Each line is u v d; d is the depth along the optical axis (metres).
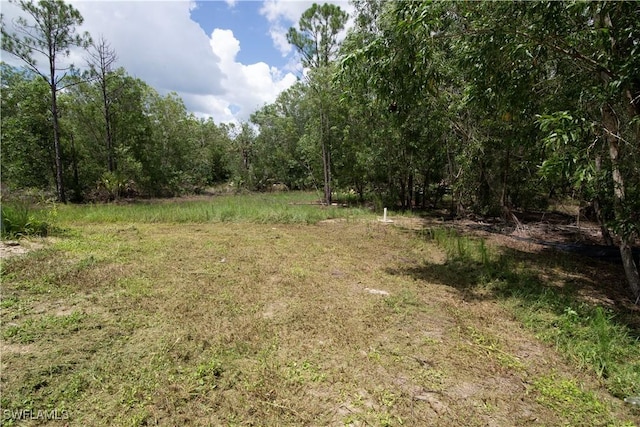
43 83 15.84
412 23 3.79
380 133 12.20
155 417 2.13
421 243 7.75
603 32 3.33
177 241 7.16
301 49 15.27
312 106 15.30
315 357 2.88
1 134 14.99
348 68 4.64
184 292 4.23
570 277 5.50
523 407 2.37
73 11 14.17
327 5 14.78
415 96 4.81
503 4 3.69
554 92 4.50
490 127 7.82
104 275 4.66
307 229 9.41
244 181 27.05
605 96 3.53
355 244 7.56
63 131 16.77
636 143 3.80
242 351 2.93
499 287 4.88
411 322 3.65
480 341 3.29
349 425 2.13
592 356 2.97
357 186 16.55
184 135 23.39
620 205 4.09
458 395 2.47
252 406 2.27
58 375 2.48
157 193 21.73
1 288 4.02
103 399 2.26
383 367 2.78
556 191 10.63
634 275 4.45
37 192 15.16
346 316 3.72
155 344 2.97
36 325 3.19
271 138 26.19
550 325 3.66
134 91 18.95
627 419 2.28
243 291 4.36
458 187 10.27
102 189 17.48
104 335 3.09
